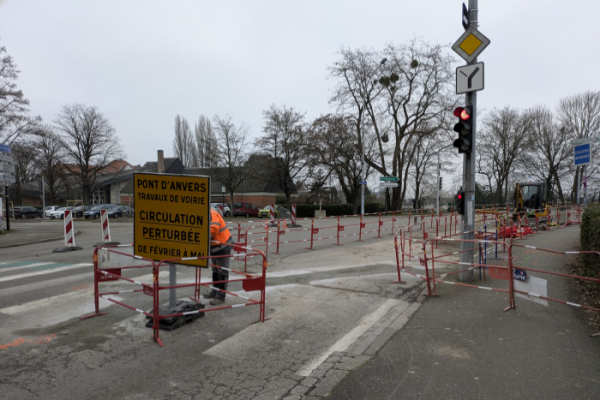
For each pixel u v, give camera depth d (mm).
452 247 12945
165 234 5027
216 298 6082
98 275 5477
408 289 7098
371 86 36750
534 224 18844
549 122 46375
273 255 11555
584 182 23172
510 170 49969
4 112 32906
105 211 12094
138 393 3379
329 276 8328
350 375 3695
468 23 7422
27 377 3658
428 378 3604
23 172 53844
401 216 32750
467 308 5777
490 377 3592
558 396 3229
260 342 4535
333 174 38406
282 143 35188
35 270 8781
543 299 5746
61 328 4957
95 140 48281
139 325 5059
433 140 38531
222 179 37438
